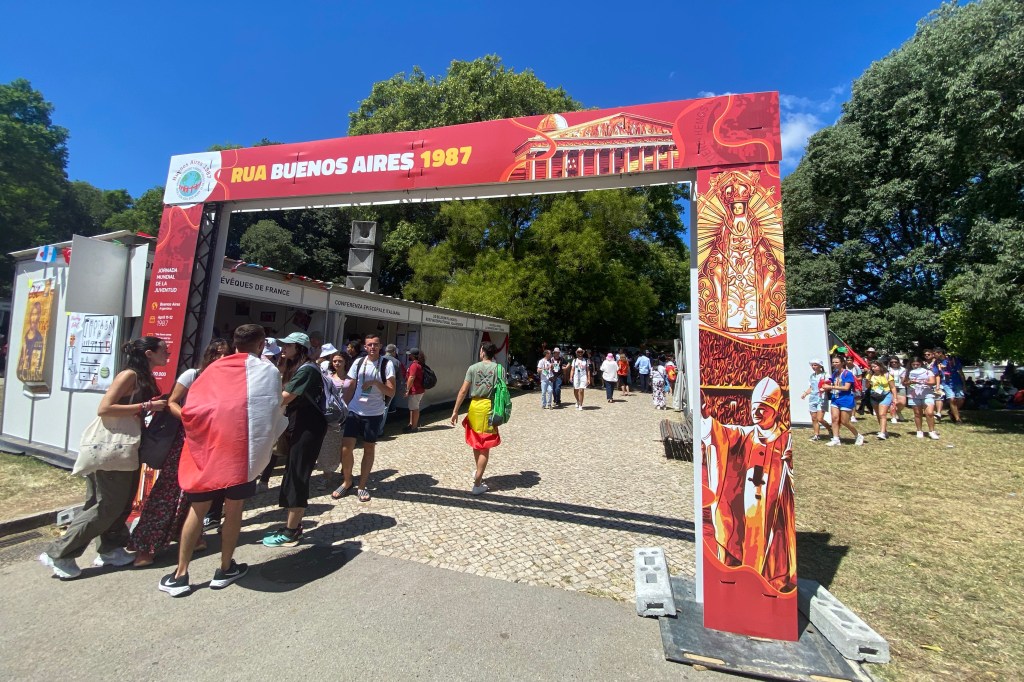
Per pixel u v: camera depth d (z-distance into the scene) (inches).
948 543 172.6
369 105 1042.1
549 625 118.2
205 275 195.6
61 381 258.8
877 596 135.5
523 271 797.2
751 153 128.4
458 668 100.7
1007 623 122.1
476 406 220.4
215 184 192.2
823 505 215.3
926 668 103.8
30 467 246.1
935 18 585.9
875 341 792.3
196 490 129.6
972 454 320.2
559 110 957.2
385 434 377.7
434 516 190.1
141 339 148.7
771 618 115.1
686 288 1163.3
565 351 1029.8
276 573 142.1
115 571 141.9
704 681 99.1
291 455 164.1
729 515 120.2
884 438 375.9
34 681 94.5
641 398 703.7
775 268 123.8
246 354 142.5
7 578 137.0
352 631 113.3
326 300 362.6
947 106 475.2
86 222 1371.8
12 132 1074.7
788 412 119.7
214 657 102.9
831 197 882.1
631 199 869.8
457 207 832.3
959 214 538.0
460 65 959.6
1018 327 432.1
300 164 181.3
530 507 204.4
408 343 506.0
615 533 177.5
